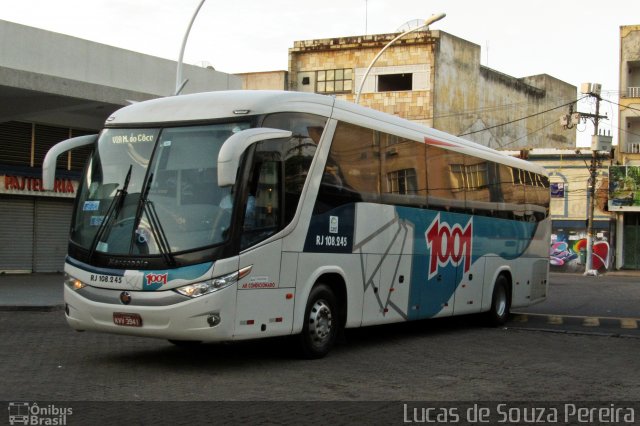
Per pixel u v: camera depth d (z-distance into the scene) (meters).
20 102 23.00
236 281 9.20
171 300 9.01
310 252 10.44
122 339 12.51
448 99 49.72
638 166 47.03
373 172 11.98
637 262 47.72
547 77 59.84
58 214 27.27
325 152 10.84
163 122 9.97
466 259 14.86
